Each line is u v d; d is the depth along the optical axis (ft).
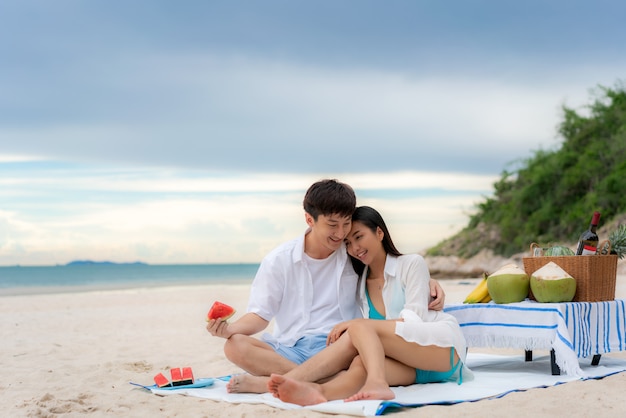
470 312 16.87
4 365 20.89
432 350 14.35
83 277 217.97
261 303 15.26
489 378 15.81
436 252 115.96
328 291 15.66
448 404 13.34
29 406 13.73
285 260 15.47
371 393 12.92
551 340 15.79
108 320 38.27
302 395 13.10
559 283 16.44
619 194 96.07
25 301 58.44
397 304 15.21
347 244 15.26
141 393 15.11
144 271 256.32
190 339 28.73
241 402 13.79
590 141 105.29
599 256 17.20
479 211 117.50
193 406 13.69
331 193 14.39
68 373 18.17
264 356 14.47
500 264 105.70
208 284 145.48
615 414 12.23
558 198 103.60
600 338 17.02
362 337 13.66
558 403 13.03
